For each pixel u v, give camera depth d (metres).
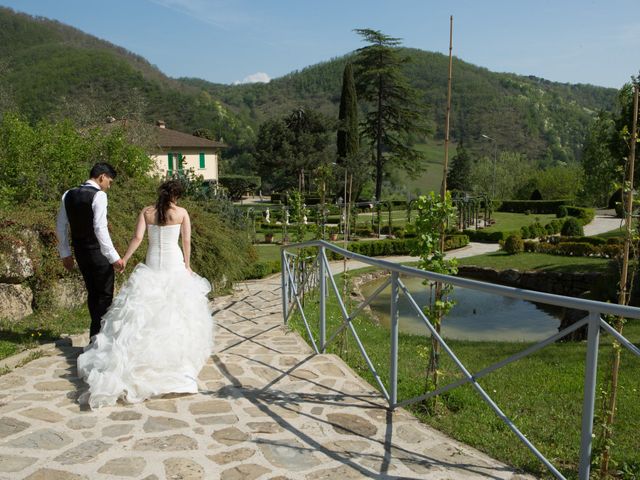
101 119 23.98
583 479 2.33
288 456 2.85
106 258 4.61
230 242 10.28
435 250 4.29
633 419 4.60
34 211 7.14
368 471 2.72
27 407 3.42
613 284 10.27
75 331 6.02
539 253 21.64
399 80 43.56
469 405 4.68
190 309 4.21
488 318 11.88
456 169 54.38
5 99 27.31
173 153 39.09
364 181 44.38
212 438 3.05
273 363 4.64
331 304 11.13
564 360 6.88
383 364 6.18
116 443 2.94
